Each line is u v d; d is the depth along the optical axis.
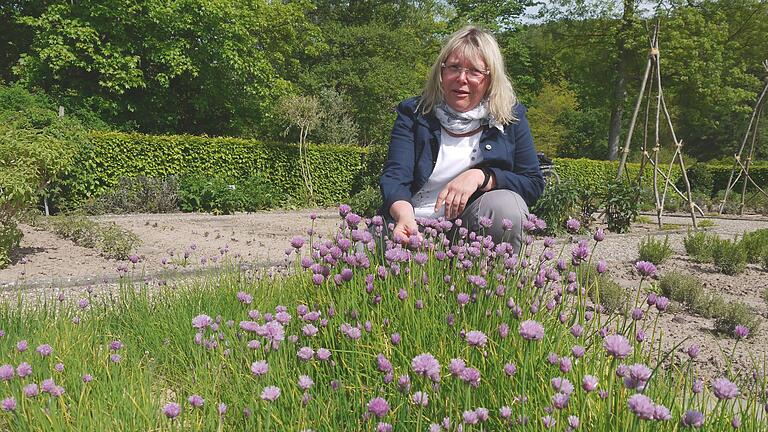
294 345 2.42
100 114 19.86
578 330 2.05
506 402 1.92
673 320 4.79
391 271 2.76
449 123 3.42
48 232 9.92
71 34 18.86
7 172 6.97
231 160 17.91
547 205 11.08
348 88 31.73
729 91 32.31
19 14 20.52
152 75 21.36
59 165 7.80
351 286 2.65
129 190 15.60
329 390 2.16
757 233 9.21
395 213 3.11
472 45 3.31
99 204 14.84
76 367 2.50
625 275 7.02
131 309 3.79
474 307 2.51
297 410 1.95
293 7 27.62
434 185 3.53
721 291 6.48
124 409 2.05
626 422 1.63
